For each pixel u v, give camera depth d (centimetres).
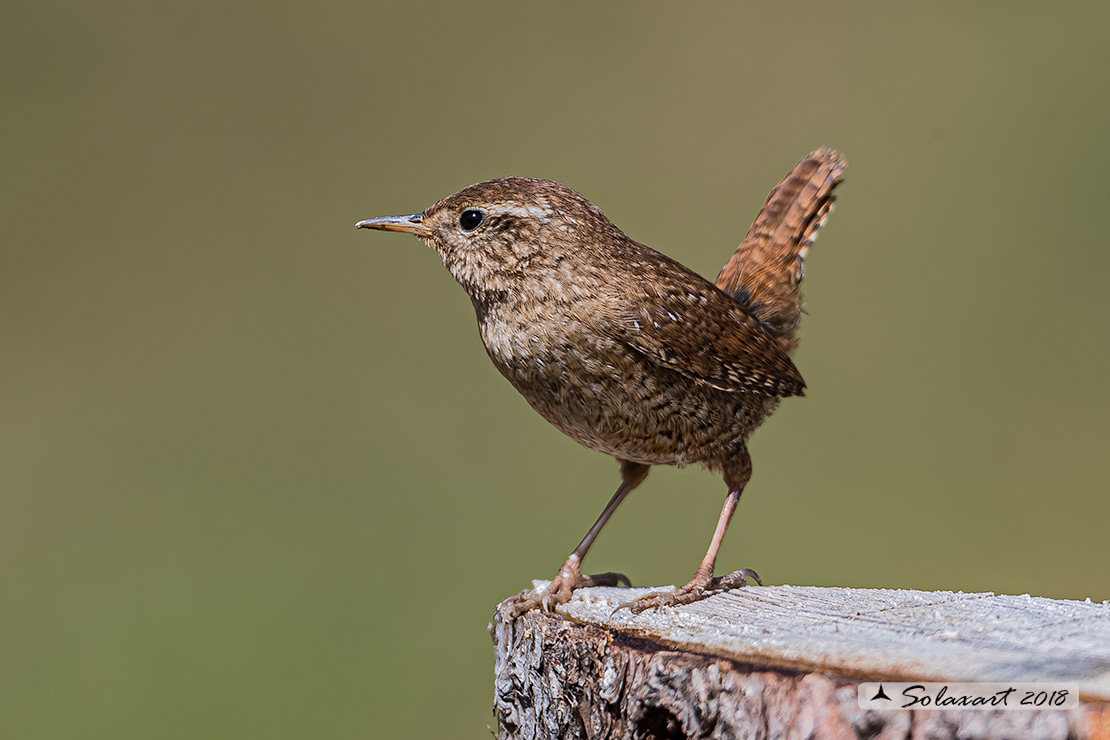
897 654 478
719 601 657
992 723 434
